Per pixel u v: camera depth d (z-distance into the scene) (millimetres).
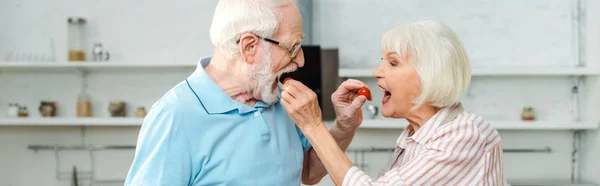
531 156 3756
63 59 3783
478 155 1277
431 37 1293
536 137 3742
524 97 3686
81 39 3721
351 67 3699
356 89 1561
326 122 3494
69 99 3822
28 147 3844
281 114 1512
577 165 3732
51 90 3820
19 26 3777
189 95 1356
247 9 1322
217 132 1336
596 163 3463
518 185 3525
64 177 3859
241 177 1349
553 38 3615
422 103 1300
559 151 3740
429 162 1263
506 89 3689
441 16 3658
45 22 3781
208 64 1480
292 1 1399
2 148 3859
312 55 3369
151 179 1249
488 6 3639
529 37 3625
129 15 3775
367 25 3695
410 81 1314
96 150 3859
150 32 3779
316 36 3713
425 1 3664
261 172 1381
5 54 3771
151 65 3500
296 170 1488
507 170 3770
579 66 3586
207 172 1333
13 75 3814
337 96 1584
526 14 3625
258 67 1344
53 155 3854
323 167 1639
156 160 1264
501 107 3688
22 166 3861
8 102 3814
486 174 1290
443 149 1258
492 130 1342
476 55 3650
